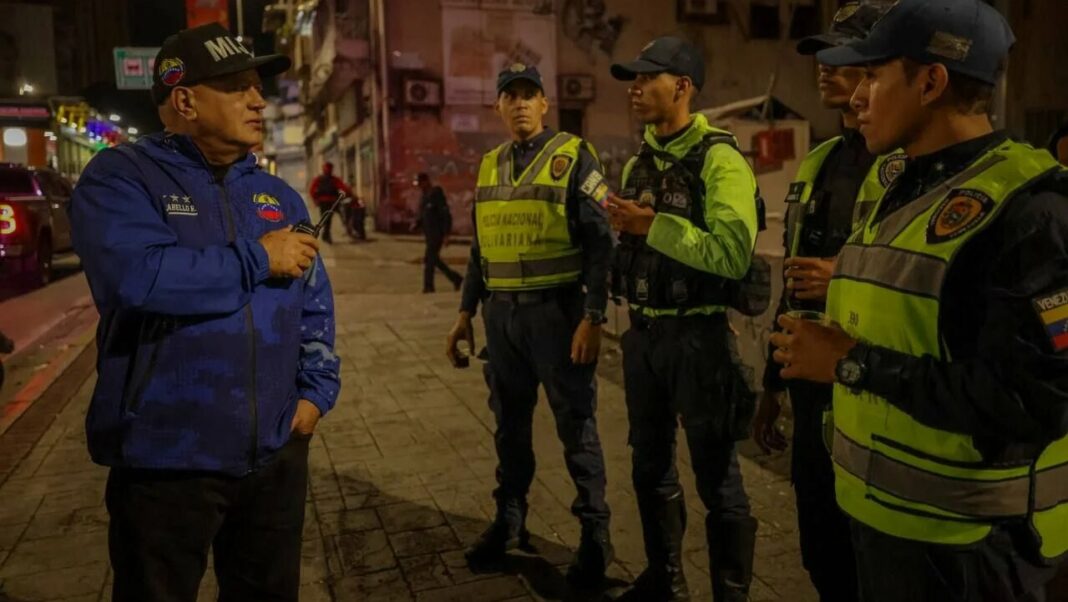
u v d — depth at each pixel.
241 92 2.05
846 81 2.32
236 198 2.11
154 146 2.03
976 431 1.39
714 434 2.70
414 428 5.25
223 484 2.01
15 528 3.78
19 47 33.66
